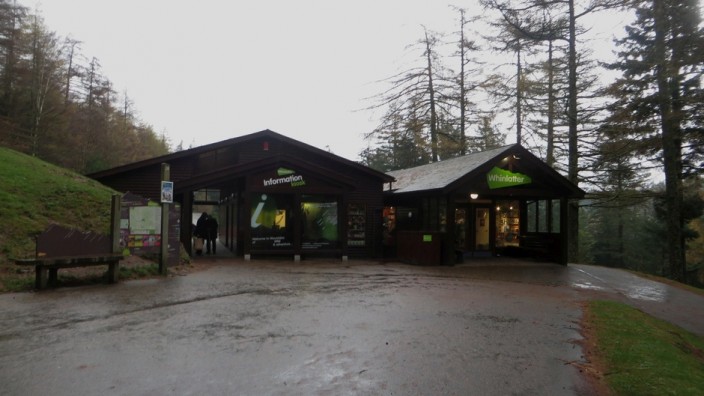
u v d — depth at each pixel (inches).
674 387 188.4
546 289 456.8
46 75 1373.0
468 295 391.2
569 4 880.3
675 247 798.5
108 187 652.1
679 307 434.6
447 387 181.9
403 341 242.4
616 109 823.7
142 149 2016.5
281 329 256.2
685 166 885.8
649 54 793.6
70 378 176.7
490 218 793.6
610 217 1717.5
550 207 716.0
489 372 200.7
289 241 650.8
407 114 1179.3
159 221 448.1
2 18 1294.3
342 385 179.6
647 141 780.6
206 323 264.2
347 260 671.1
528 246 746.8
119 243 403.2
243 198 685.3
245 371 190.4
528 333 270.1
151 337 233.0
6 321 257.0
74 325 251.6
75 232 373.4
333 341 236.8
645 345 252.2
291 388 174.6
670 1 757.3
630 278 587.2
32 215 459.8
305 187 647.8
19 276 369.4
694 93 764.0
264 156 745.6
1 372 181.3
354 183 664.4
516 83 1040.2
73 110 1466.5
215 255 696.4
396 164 1550.2
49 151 1291.8
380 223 746.8
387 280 466.0
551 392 181.0
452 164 767.7
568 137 916.6
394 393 173.9
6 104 1251.2
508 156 654.5
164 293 347.6
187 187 618.8
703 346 307.7
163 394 164.6
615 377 199.9
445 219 677.3
